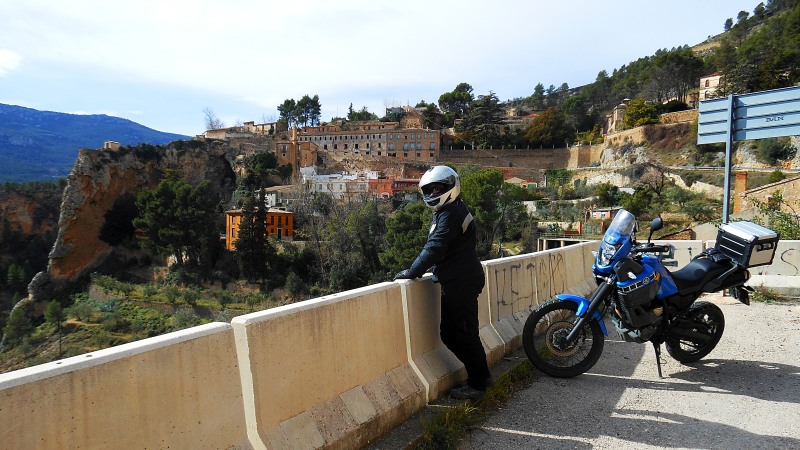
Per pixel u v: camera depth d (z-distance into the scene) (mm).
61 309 58844
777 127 8109
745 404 4180
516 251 55375
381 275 55781
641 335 4691
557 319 5137
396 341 3834
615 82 150375
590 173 94625
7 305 81625
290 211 77500
